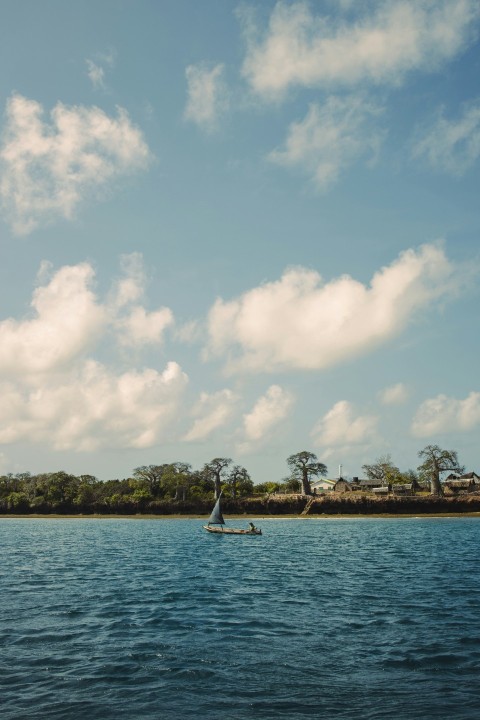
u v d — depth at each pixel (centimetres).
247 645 2220
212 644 2238
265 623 2616
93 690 1709
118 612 2881
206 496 19088
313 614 2817
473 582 3862
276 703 1598
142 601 3212
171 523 15500
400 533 9850
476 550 6394
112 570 4747
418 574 4328
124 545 7656
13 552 6556
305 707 1566
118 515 19138
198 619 2708
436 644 2209
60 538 9244
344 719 1480
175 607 3027
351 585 3803
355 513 17275
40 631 2453
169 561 5519
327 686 1739
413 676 1828
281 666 1942
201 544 7794
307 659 2023
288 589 3659
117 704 1595
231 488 19262
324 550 6669
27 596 3384
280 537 9181
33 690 1711
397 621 2630
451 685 1739
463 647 2161
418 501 17012
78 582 4003
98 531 11494
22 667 1938
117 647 2195
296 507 17925
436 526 12338
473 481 18800
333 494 18325
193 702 1608
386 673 1862
